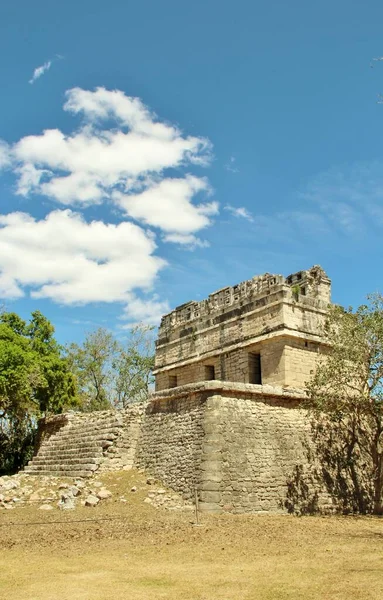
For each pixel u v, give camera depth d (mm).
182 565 10156
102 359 44250
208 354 26516
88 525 14406
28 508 17359
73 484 19906
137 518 15539
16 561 10523
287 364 22344
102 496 18391
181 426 20031
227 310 26109
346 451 21625
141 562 10414
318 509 19625
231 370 25078
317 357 23359
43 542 12367
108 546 11914
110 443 22125
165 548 11695
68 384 33438
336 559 10664
